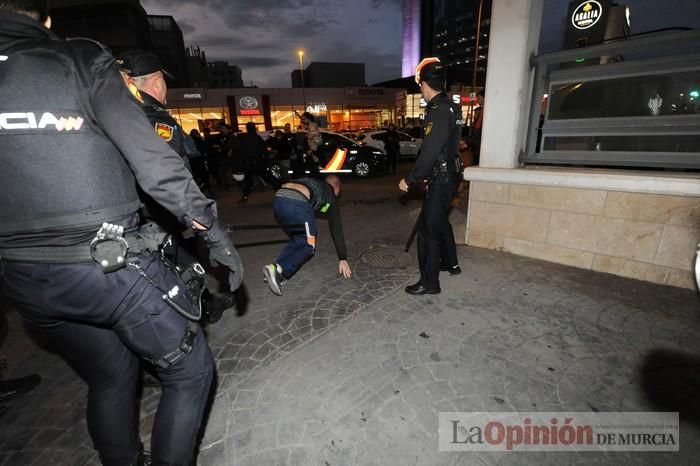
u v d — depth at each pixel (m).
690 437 1.61
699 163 2.73
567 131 3.32
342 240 3.27
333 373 2.09
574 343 2.27
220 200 8.20
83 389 2.10
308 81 67.88
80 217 0.98
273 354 2.29
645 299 2.72
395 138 11.48
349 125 39.31
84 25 49.44
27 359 2.41
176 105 32.16
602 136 3.19
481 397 1.87
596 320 2.50
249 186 7.75
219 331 2.58
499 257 3.63
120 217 1.07
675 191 2.70
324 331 2.52
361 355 2.23
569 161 3.32
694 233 2.72
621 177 2.89
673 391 1.86
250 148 7.36
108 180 1.03
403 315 2.67
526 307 2.70
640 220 2.93
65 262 0.99
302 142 8.73
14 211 0.94
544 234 3.45
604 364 2.07
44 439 1.75
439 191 2.67
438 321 2.57
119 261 1.01
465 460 1.54
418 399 1.87
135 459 1.37
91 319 1.07
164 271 1.20
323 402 1.88
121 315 1.09
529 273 3.24
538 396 1.87
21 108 0.89
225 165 9.78
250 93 33.59
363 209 6.40
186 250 2.31
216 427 1.74
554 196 3.31
